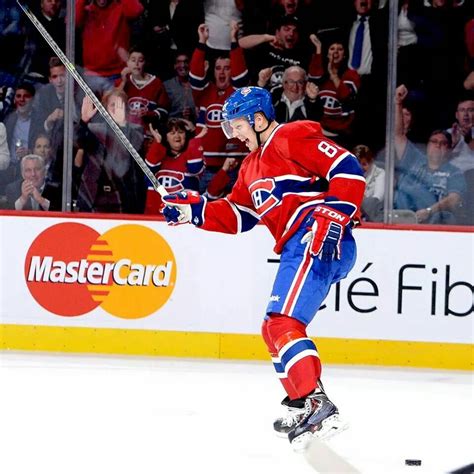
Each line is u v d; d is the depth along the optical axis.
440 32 16.20
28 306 15.12
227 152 16.67
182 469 8.77
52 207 16.56
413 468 9.02
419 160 16.36
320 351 14.73
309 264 8.98
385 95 16.41
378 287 14.64
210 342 14.92
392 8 15.99
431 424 10.97
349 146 16.59
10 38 16.38
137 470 8.70
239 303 14.86
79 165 16.50
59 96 16.44
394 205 16.45
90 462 8.93
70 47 16.36
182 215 9.94
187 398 12.06
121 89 16.55
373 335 14.66
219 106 16.67
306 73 16.58
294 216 9.16
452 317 14.59
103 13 16.36
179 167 16.72
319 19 16.44
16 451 9.27
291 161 9.11
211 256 14.86
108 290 15.02
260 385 13.05
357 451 9.62
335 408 8.50
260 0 16.48
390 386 13.22
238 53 16.61
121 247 14.99
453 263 14.59
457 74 16.23
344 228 8.85
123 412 11.16
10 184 16.53
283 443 9.84
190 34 16.53
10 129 16.44
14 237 15.10
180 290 14.93
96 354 15.02
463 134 16.28
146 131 16.64
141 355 15.00
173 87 16.58
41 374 13.34
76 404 11.51
